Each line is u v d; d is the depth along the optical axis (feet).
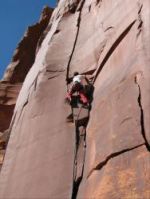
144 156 27.78
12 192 37.63
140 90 32.37
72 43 50.26
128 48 38.04
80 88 40.60
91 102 39.19
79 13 55.21
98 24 48.37
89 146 34.86
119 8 45.44
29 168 38.22
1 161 54.60
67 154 36.58
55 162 36.70
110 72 39.09
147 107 30.53
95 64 43.68
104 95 36.83
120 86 34.86
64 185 34.22
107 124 33.45
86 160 34.17
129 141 29.58
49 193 34.55
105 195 28.14
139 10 39.81
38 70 49.60
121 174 28.22
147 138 28.81
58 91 43.98
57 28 55.16
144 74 32.96
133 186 26.99
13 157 41.47
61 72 46.34
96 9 51.52
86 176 32.53
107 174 29.09
